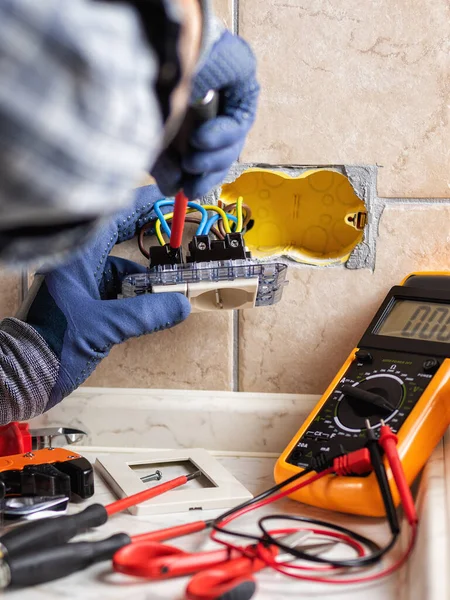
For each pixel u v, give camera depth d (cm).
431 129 78
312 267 83
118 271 79
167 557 53
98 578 54
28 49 27
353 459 62
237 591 47
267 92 80
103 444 86
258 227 86
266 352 85
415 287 78
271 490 64
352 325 83
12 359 69
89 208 31
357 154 80
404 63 78
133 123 30
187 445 85
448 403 68
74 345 70
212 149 51
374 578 53
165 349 86
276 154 81
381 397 68
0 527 61
